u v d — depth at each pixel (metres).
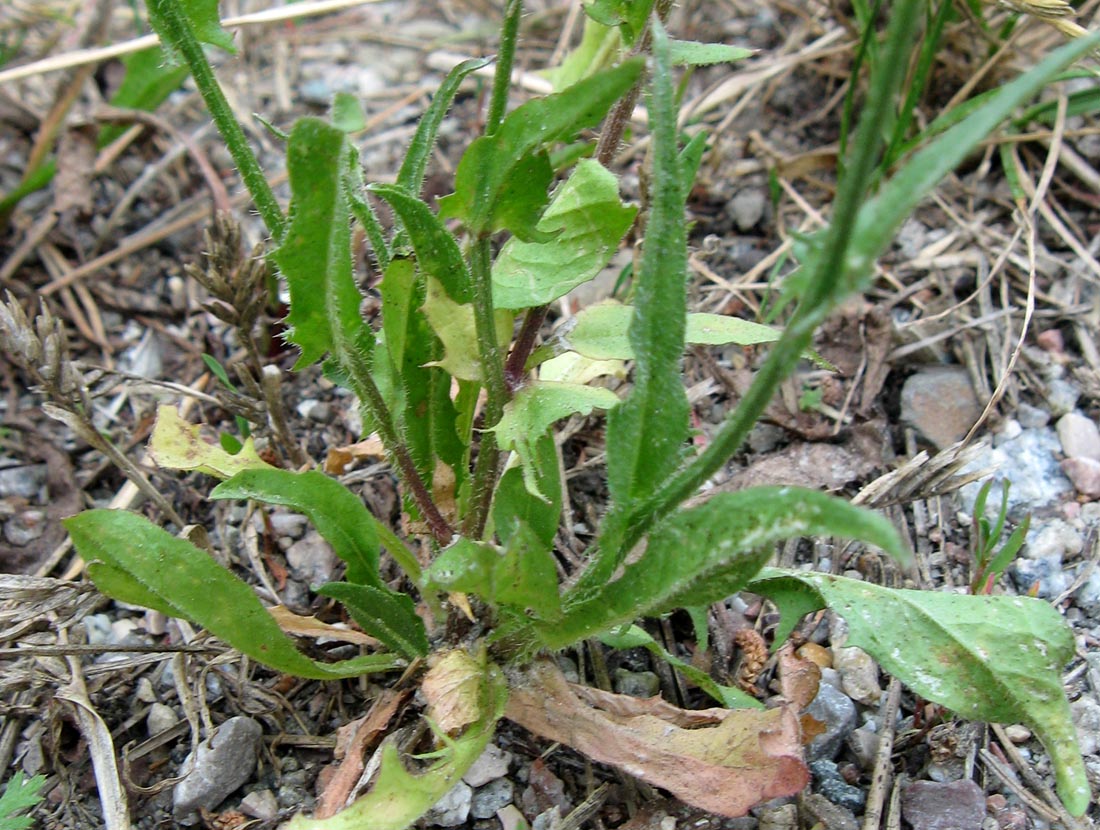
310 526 0.35
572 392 0.26
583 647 0.31
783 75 0.49
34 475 0.37
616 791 0.28
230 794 0.29
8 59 0.48
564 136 0.22
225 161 0.48
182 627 0.33
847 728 0.29
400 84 0.52
